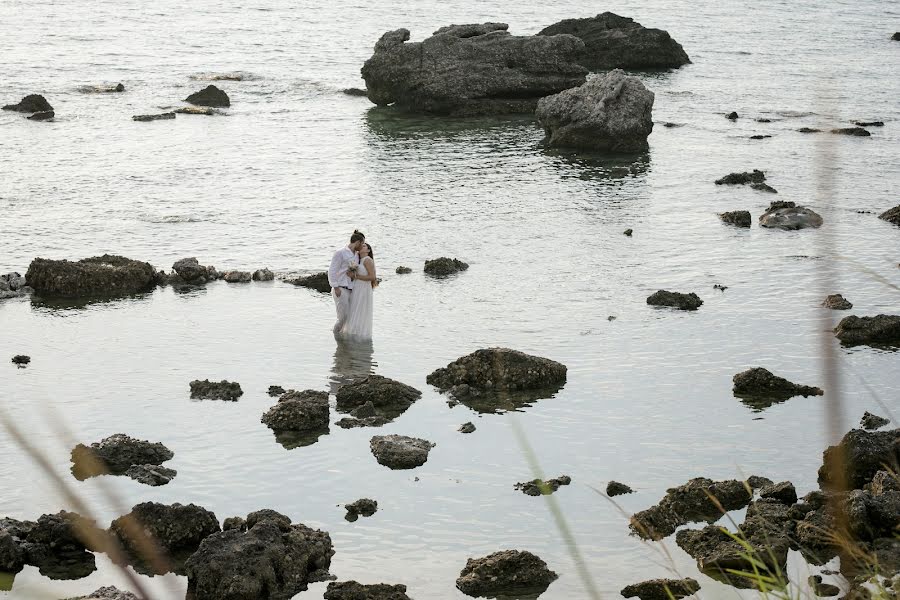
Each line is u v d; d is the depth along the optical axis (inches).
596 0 4872.0
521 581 523.8
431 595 514.9
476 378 799.1
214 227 1264.8
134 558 553.0
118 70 2588.6
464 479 647.8
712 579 528.1
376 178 1550.2
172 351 864.9
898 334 909.8
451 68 2175.2
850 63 3016.7
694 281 1081.4
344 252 888.9
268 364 839.7
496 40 2231.8
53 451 671.8
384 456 674.2
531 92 2231.8
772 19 4264.3
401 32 2217.0
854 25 4111.7
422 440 697.0
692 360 857.5
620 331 928.3
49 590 516.1
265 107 2175.2
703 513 605.9
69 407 744.3
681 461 673.6
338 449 690.2
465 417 745.0
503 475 653.9
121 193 1417.3
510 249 1193.4
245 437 705.6
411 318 958.4
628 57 2869.1
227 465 663.1
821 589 503.2
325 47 3129.9
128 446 664.4
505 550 551.5
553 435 713.6
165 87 2358.5
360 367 837.2
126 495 614.5
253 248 1179.9
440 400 775.1
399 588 513.3
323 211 1350.9
